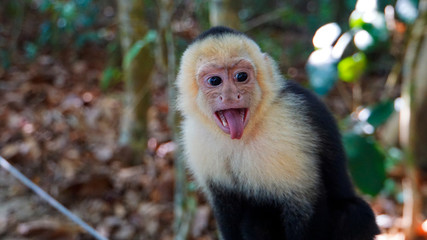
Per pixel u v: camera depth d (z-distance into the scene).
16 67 1.36
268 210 0.61
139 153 0.99
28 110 1.13
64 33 1.47
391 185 0.91
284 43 1.59
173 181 0.91
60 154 0.99
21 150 0.97
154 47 0.91
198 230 0.84
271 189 0.58
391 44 0.84
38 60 1.40
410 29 0.77
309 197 0.57
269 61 0.58
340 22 1.46
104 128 1.09
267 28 1.69
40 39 1.44
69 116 1.11
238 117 0.55
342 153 0.60
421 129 1.00
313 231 0.57
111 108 1.16
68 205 0.89
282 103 0.58
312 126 0.58
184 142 0.62
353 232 0.58
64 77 1.32
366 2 0.73
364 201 0.60
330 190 0.59
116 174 0.95
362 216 0.58
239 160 0.58
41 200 0.89
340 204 0.59
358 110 0.89
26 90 1.21
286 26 1.72
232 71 0.55
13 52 1.43
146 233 0.86
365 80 1.44
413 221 0.79
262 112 0.56
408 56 0.77
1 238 0.82
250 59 0.56
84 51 1.49
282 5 1.73
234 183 0.60
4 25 1.58
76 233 0.84
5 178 0.93
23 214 0.86
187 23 1.24
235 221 0.62
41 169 0.95
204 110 0.56
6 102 1.15
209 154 0.59
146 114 1.00
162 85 1.28
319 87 0.72
